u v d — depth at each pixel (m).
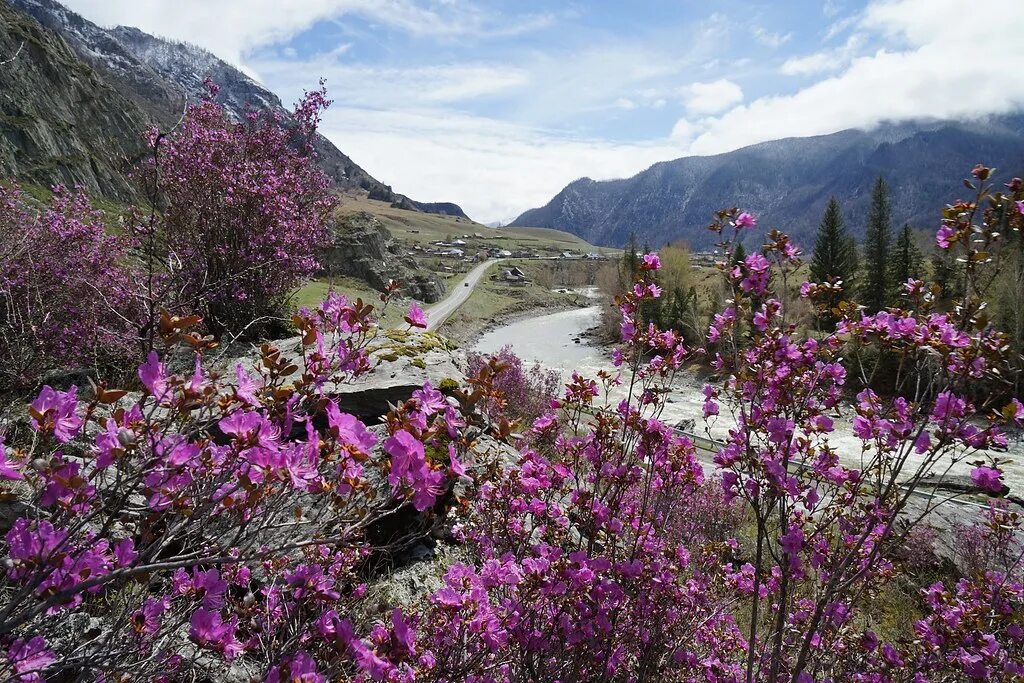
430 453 3.12
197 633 1.69
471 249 171.25
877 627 4.86
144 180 5.95
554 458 4.14
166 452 1.49
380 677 1.70
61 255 5.98
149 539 1.63
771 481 2.69
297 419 1.67
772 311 2.83
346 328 1.84
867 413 2.66
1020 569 5.32
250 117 10.45
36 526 1.47
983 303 2.31
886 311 2.62
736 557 5.42
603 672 2.59
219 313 8.14
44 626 1.82
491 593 2.60
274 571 2.21
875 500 2.79
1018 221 2.22
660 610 2.93
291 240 9.03
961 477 9.11
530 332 65.06
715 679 3.12
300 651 1.84
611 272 79.25
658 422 3.10
